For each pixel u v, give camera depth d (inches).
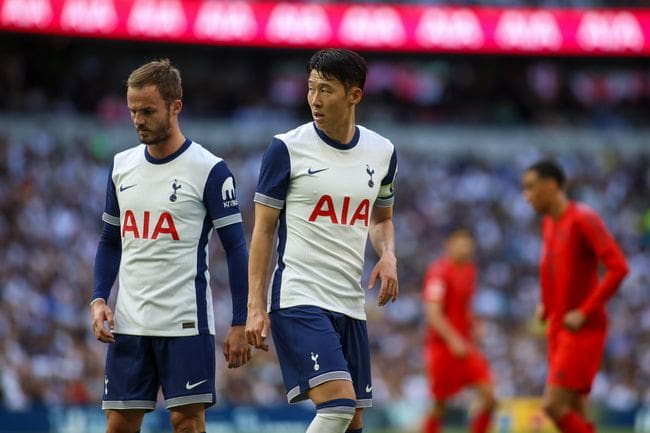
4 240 2488.9
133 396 830.5
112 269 860.6
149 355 832.3
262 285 804.0
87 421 1819.6
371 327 2593.5
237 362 827.4
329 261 812.0
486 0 3727.9
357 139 834.2
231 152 3425.2
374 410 2064.5
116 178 848.9
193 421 832.9
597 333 1141.7
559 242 1157.7
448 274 1606.8
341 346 801.6
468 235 1617.9
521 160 3690.9
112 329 840.3
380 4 3506.4
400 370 2511.1
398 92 3885.3
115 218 856.9
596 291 1119.0
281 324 807.1
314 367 783.1
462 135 3720.5
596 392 2578.7
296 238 814.5
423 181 3410.4
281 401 2220.7
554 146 3764.8
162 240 827.4
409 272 2982.3
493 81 3973.9
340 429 776.3
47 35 3213.6
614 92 4106.8
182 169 834.2
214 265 2687.0
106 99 3499.0
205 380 827.4
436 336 1616.6
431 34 3516.2
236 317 829.8
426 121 3786.9
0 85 3297.2
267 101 3791.8
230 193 844.6
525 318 2913.4
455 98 3939.5
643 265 3284.9
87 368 2143.2
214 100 3661.4
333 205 814.5
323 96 802.2
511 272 3117.6
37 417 1780.3
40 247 2556.6
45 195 2778.1
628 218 3533.5
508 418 2071.9
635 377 2699.3
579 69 4067.4
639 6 3695.9
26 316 2171.5
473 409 2034.9
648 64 3951.8
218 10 3371.1
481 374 1603.1
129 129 3331.7
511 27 3575.3
